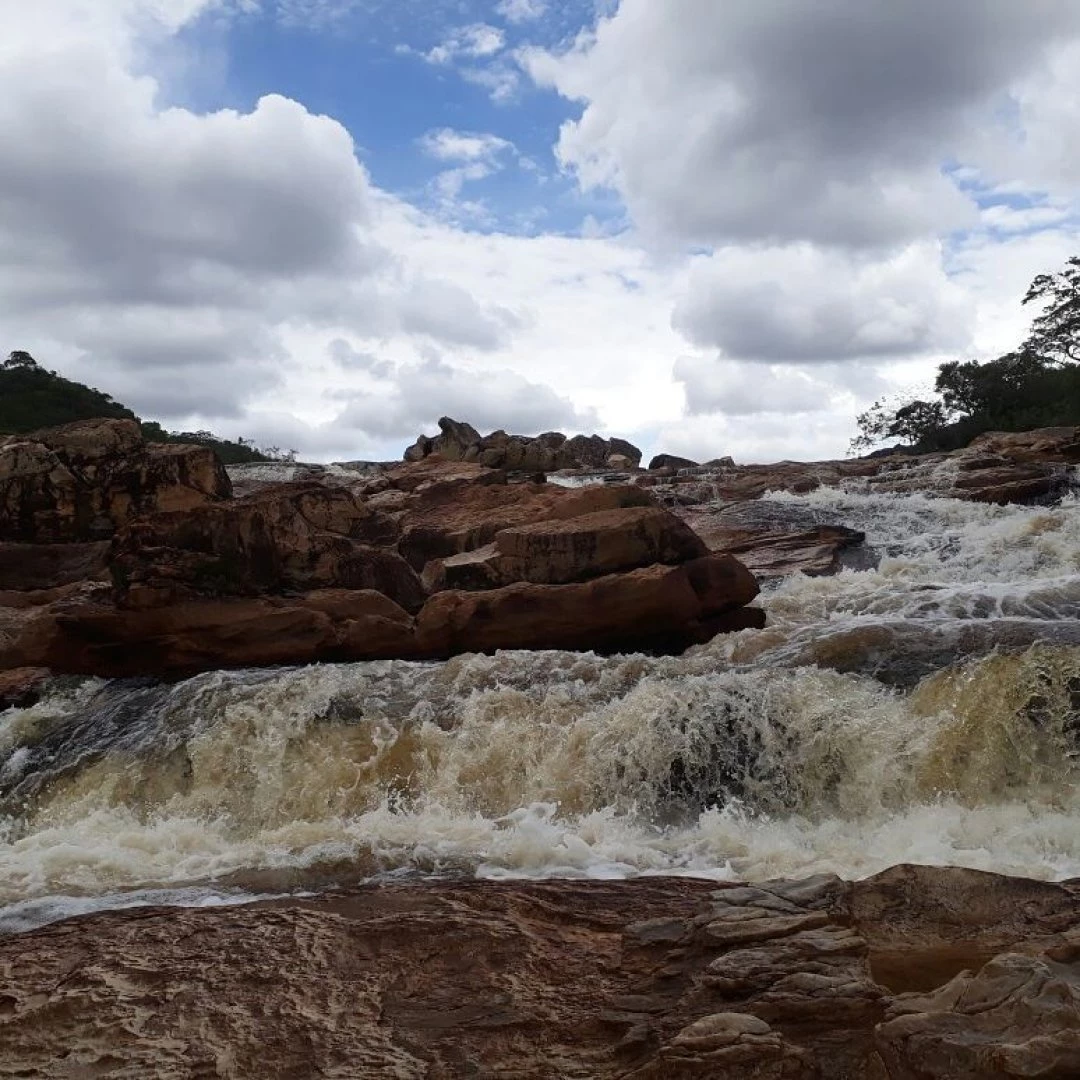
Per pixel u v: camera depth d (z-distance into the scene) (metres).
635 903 6.56
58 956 6.12
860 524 21.81
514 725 10.74
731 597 13.45
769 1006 4.39
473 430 39.44
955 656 10.62
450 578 14.62
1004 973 4.38
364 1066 4.55
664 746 10.03
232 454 61.84
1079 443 26.98
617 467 40.25
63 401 58.19
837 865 7.61
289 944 6.06
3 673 13.95
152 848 9.16
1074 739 9.23
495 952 5.77
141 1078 4.56
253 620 13.27
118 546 13.87
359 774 10.58
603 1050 4.50
